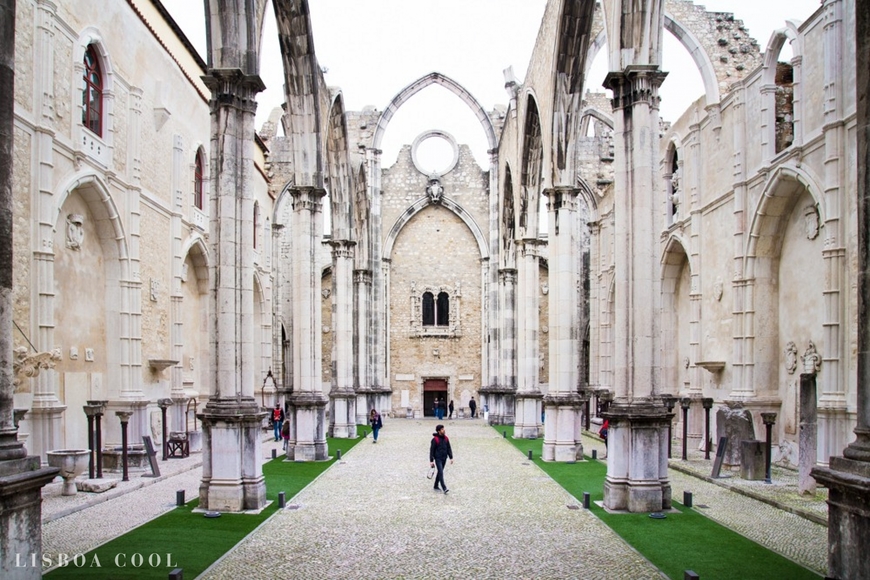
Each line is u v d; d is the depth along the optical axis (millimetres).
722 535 10430
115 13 18406
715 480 15562
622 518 11578
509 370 34594
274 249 38375
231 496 12289
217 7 12938
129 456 17594
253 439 12617
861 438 6945
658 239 12461
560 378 20141
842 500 6934
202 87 26141
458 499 13773
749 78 19859
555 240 20047
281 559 9328
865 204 7020
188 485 15469
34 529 6551
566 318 20109
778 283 19516
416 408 41531
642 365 12211
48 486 14492
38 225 14492
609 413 12430
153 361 20406
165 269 21953
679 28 24141
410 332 41875
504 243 34531
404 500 13664
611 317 32281
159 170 21531
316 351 20625
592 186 36969
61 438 15008
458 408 41625
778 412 19172
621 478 12297
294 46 19266
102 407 15133
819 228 17203
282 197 38656
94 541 10195
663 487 12109
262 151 34656
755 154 19484
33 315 14383
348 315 28922
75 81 16188
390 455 21703
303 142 20234
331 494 14344
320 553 9648
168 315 22156
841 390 15055
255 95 13203
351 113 37875
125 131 19000
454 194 42094
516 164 28406
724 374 21297
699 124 23500
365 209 36906
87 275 17703
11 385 6648
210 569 8797
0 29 6547
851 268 14758
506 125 32406
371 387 38250
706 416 19641
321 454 20312
